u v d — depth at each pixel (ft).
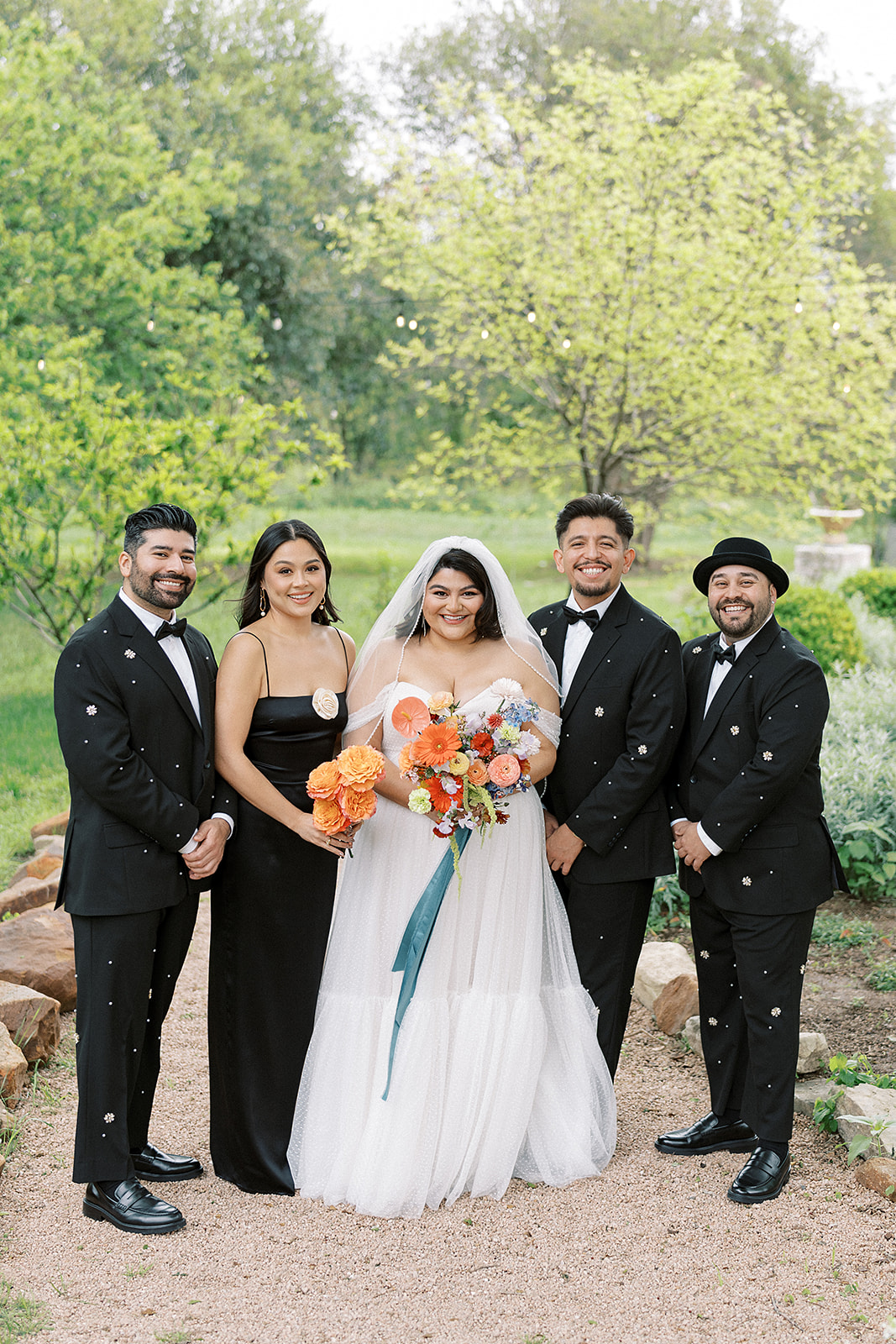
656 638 11.21
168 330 45.96
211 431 28.04
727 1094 11.38
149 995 10.13
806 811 10.78
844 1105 11.51
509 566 60.49
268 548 10.61
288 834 10.60
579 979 11.44
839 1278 9.12
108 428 27.45
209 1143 11.41
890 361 41.01
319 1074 10.75
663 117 41.45
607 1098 11.29
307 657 10.88
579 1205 10.32
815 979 15.61
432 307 62.18
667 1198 10.41
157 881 9.85
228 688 10.48
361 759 9.88
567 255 41.45
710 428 42.22
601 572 11.18
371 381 69.92
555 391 47.01
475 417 60.13
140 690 9.77
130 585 9.96
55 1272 9.12
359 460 78.48
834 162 42.06
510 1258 9.44
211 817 10.34
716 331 38.34
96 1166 9.79
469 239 41.09
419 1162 10.23
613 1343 8.32
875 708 23.09
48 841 20.48
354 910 10.98
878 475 43.29
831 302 41.91
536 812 11.18
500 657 11.14
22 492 27.43
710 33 63.00
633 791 10.98
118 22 60.80
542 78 62.34
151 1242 9.56
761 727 10.61
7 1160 10.67
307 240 64.08
